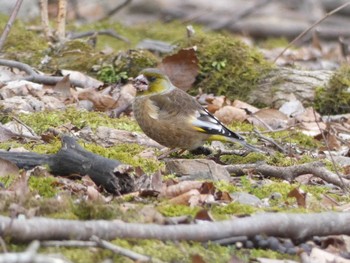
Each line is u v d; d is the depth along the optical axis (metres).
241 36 25.53
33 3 24.11
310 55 21.98
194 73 16.47
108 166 9.94
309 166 11.28
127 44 20.95
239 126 14.52
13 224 7.84
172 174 10.99
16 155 10.37
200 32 18.03
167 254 8.20
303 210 9.62
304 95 16.47
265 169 11.43
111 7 27.45
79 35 20.03
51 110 13.98
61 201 8.95
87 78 16.03
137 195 9.75
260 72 16.77
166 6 28.48
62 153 10.21
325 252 8.71
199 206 9.49
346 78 16.67
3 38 15.30
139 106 12.40
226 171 11.05
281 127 14.98
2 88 14.71
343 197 10.62
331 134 14.07
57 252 7.93
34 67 16.95
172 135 12.23
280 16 27.84
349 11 28.09
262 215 8.82
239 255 8.51
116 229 8.24
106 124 13.35
